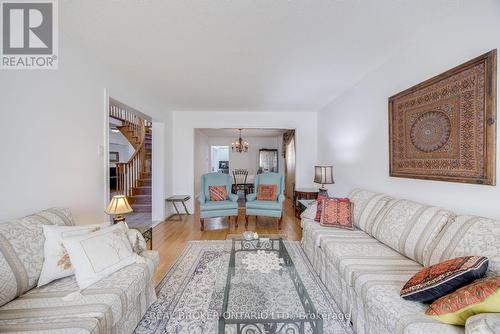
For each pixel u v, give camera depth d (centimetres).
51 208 179
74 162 219
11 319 115
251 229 403
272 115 519
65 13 176
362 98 316
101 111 260
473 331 85
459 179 168
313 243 251
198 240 347
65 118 208
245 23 189
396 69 244
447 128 178
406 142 225
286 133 726
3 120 160
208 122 516
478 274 106
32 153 178
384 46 229
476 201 161
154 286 200
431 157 195
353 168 344
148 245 305
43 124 187
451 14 177
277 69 284
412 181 222
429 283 115
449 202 182
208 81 324
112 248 163
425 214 178
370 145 297
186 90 364
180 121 514
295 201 491
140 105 357
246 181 778
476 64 155
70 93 213
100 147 257
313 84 339
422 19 184
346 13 177
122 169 518
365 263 171
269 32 203
